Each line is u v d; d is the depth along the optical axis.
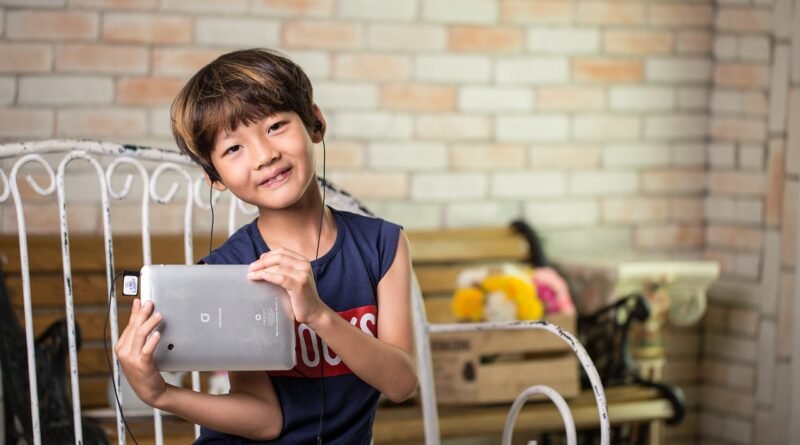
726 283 3.62
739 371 3.55
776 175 3.43
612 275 3.22
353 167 3.33
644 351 3.32
